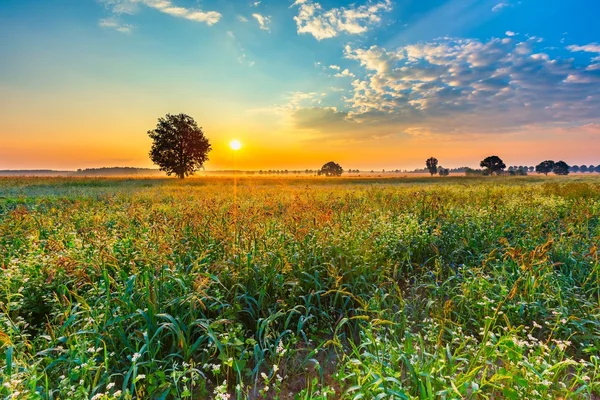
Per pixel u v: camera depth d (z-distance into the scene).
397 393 2.54
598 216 9.32
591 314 4.13
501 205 11.08
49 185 32.44
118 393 2.63
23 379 2.85
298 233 6.04
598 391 3.09
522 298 4.38
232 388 3.46
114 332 3.70
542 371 2.94
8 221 8.03
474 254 6.92
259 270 4.88
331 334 4.45
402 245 6.77
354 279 5.41
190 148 62.28
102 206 12.44
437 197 11.00
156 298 3.94
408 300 5.16
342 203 11.09
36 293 4.44
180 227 6.93
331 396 3.20
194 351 3.89
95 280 4.79
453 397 2.49
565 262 5.90
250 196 17.17
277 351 3.60
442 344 3.94
